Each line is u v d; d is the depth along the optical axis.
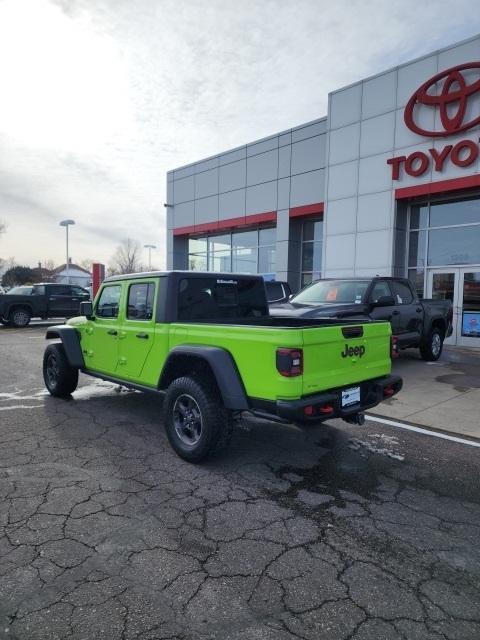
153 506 3.53
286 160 18.06
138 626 2.29
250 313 5.88
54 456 4.52
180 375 4.85
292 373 3.72
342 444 5.02
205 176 21.47
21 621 2.32
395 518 3.41
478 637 2.24
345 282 9.43
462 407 6.55
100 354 5.99
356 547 3.02
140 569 2.75
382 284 9.30
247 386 4.00
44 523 3.25
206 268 22.94
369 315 8.59
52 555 2.87
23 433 5.21
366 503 3.64
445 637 2.24
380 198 13.97
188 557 2.88
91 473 4.12
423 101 12.77
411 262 14.39
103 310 5.97
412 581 2.67
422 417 6.08
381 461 4.53
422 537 3.15
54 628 2.27
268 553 2.94
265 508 3.53
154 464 4.36
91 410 6.22
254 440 5.11
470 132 12.14
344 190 14.81
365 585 2.63
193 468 4.28
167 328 4.82
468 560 2.89
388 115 13.68
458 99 12.20
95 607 2.42
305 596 2.53
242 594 2.54
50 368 7.00
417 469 4.35
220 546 3.01
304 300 9.47
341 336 4.15
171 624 2.31
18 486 3.83
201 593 2.54
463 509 3.57
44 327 19.12
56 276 73.81
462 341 13.49
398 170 13.47
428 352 10.42
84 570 2.73
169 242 23.66
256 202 19.30
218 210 20.97
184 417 4.48
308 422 3.81
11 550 2.92
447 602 2.50
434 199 13.69
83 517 3.34
